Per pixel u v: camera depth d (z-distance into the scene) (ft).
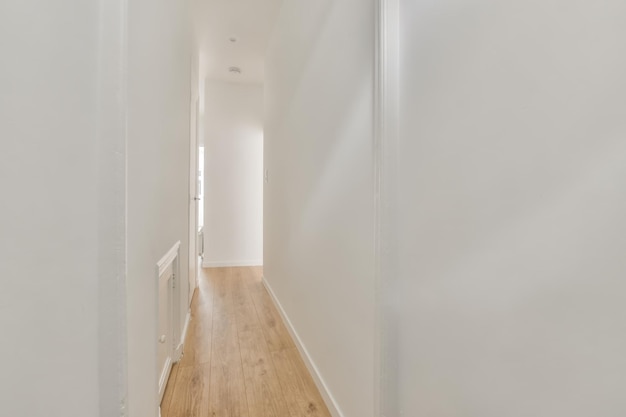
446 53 2.77
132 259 3.15
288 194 8.59
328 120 5.47
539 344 1.96
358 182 4.28
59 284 2.07
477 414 2.42
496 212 2.26
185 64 7.38
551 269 1.90
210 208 15.17
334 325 5.17
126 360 2.76
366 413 4.00
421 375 3.10
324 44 5.71
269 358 6.97
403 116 3.42
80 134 2.31
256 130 15.57
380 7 3.52
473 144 2.47
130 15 2.95
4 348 1.60
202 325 8.64
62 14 2.05
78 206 2.29
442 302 2.82
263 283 12.51
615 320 1.59
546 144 1.92
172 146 5.71
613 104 1.60
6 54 1.58
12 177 1.63
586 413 1.71
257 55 12.35
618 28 1.58
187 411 5.23
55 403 2.03
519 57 2.09
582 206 1.74
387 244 3.50
